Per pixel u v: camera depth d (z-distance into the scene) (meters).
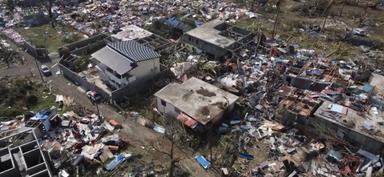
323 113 37.12
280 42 57.97
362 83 45.22
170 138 38.16
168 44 55.97
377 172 32.94
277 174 33.53
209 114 38.12
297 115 38.06
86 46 55.19
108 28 63.50
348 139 35.97
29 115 40.41
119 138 37.69
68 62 50.41
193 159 35.50
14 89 45.00
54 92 46.12
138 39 56.00
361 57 53.94
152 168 34.38
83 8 73.06
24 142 34.44
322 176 33.22
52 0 74.00
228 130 38.75
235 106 41.72
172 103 39.56
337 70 48.56
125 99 44.06
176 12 70.81
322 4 73.12
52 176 30.95
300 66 49.53
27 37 60.88
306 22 67.06
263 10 72.88
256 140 37.69
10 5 71.56
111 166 34.34
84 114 41.53
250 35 56.84
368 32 62.94
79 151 35.97
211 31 56.41
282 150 36.22
